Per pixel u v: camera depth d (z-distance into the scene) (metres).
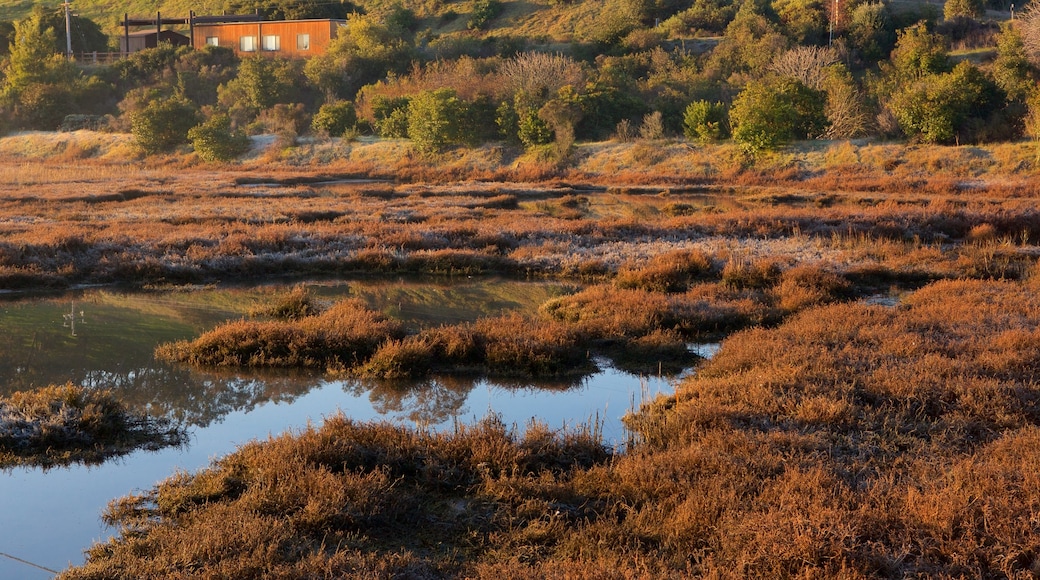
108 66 66.75
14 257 17.70
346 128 51.59
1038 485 6.34
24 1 100.94
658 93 52.09
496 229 23.52
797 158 41.53
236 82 58.81
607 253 20.98
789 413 8.70
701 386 10.08
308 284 18.12
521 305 16.09
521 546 6.24
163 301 15.96
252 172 44.59
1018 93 42.34
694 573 5.66
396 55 61.78
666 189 37.75
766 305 15.23
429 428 9.06
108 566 5.73
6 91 59.41
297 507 6.62
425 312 15.30
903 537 5.80
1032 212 24.91
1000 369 10.07
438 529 6.65
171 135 51.47
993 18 69.38
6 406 8.80
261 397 10.29
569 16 76.94
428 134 47.16
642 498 6.98
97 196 31.44
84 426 8.63
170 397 10.18
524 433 8.84
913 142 40.94
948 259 19.97
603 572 5.47
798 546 5.59
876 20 64.50
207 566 5.53
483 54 67.00
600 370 11.73
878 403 9.22
